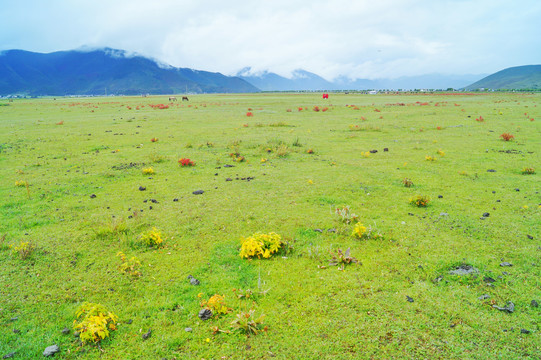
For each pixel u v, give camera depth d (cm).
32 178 1273
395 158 1584
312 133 2398
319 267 625
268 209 928
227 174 1323
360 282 575
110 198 1038
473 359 411
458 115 3303
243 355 427
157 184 1189
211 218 866
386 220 841
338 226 805
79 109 5097
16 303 524
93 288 565
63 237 757
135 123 3034
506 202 951
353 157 1623
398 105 4847
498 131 2289
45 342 446
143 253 686
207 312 498
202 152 1766
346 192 1077
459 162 1472
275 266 633
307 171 1356
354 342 443
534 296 521
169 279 594
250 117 3531
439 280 575
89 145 1970
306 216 873
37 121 3281
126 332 467
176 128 2688
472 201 971
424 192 1072
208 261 655
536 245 682
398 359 414
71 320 492
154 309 514
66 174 1332
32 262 645
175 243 730
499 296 527
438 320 481
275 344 444
